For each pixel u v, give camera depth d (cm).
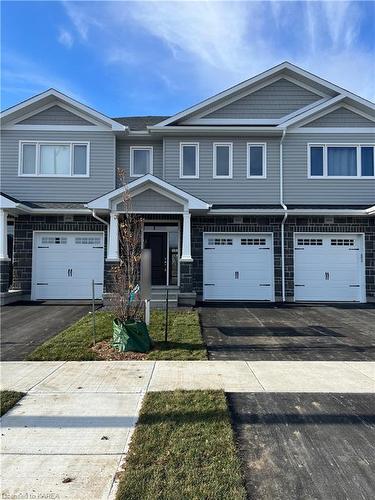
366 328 988
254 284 1495
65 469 362
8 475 353
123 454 388
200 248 1492
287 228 1498
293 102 1628
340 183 1565
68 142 1580
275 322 1060
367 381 604
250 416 477
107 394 545
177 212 1360
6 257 1400
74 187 1573
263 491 331
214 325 1020
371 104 1553
